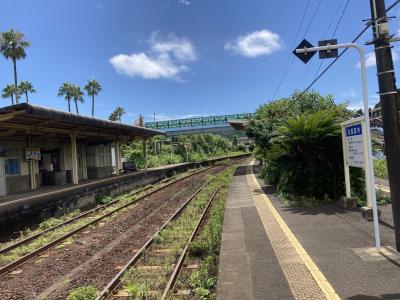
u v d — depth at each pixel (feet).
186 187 86.74
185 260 28.43
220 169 148.15
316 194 47.52
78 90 247.09
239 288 20.85
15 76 181.37
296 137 45.62
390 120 23.81
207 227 38.45
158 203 62.64
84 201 64.18
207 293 21.38
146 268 27.22
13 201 46.21
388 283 19.60
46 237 40.32
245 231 34.17
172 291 22.16
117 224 45.32
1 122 53.47
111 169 111.55
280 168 54.24
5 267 29.04
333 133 44.98
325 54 27.30
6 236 43.19
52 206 53.52
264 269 23.40
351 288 19.34
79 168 96.58
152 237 35.73
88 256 32.07
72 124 67.21
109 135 95.09
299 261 24.11
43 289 24.84
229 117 208.85
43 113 50.72
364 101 25.90
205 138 274.77
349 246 26.32
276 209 43.52
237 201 55.01
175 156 192.54
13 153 70.90
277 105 85.05
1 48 176.65
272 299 19.06
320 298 18.56
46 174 80.69
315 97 83.66
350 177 45.27
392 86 23.85
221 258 26.45
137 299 21.67
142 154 155.94
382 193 46.88
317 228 32.35
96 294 22.74
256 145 74.02
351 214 36.91
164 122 216.13
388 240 27.20
